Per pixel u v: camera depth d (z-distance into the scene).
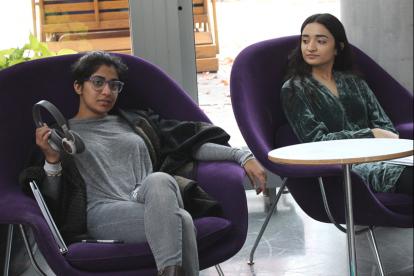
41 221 2.28
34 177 2.46
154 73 3.00
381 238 3.61
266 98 3.25
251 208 4.35
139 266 2.32
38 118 2.47
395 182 2.87
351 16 3.94
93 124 2.73
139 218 2.42
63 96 2.82
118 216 2.45
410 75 3.87
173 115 2.97
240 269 3.27
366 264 3.23
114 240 2.40
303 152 2.49
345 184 2.50
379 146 2.51
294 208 4.29
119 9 3.96
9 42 3.82
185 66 4.09
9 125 2.65
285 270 3.21
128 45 4.00
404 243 3.51
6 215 2.26
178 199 2.43
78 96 2.84
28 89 2.75
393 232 3.70
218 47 4.18
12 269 3.16
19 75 2.74
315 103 3.17
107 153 2.68
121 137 2.73
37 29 3.88
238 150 2.69
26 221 2.24
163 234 2.29
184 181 2.57
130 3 3.92
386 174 2.90
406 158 2.91
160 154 2.81
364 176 2.97
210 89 4.23
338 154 2.39
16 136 2.66
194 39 4.08
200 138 2.79
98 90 2.71
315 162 2.31
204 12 4.12
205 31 4.15
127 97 2.96
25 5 3.84
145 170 2.74
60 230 2.51
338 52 3.34
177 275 2.24
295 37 3.44
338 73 3.34
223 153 2.71
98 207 2.54
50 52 3.91
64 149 2.45
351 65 3.39
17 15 3.83
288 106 3.14
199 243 2.40
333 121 3.18
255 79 3.22
